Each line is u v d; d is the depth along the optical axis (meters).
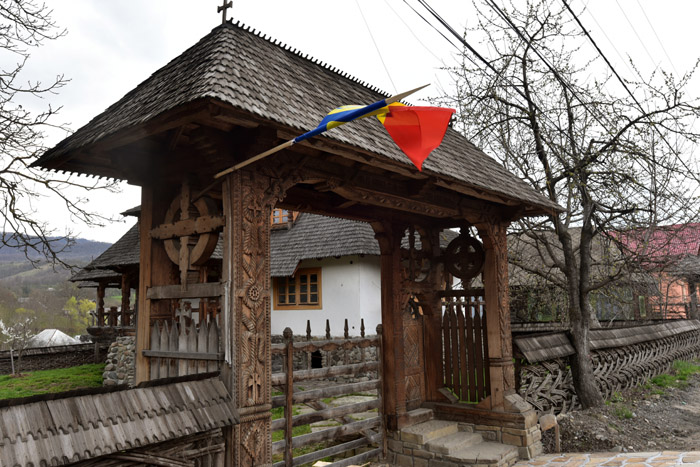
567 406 9.59
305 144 4.42
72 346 19.22
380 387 7.51
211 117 3.86
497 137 11.52
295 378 6.15
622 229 10.47
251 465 4.20
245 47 5.08
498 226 8.02
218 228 4.57
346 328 8.96
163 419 3.63
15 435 2.90
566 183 10.64
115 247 16.64
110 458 3.47
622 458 6.28
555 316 15.91
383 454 7.41
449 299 8.49
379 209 7.74
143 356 5.20
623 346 12.09
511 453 6.98
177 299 5.29
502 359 7.56
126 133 4.19
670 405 10.44
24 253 9.27
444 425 7.68
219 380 4.21
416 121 3.80
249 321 4.34
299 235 17.25
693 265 18.11
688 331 17.55
